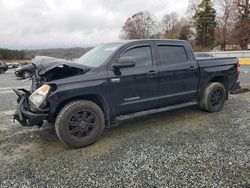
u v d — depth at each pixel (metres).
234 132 3.79
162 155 3.07
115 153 3.18
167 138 3.64
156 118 4.68
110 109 3.62
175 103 4.44
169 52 4.26
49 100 3.12
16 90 3.88
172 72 4.16
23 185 2.51
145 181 2.50
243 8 35.69
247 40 36.09
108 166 2.84
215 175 2.56
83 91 3.30
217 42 48.28
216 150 3.16
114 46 3.93
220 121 4.36
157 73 3.97
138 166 2.81
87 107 3.38
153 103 4.06
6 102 6.56
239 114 4.78
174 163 2.85
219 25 44.56
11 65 30.94
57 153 3.25
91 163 2.93
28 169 2.83
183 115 4.82
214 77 4.93
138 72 3.77
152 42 4.06
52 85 3.17
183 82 4.37
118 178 2.57
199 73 4.58
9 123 4.64
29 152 3.31
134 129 4.11
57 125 3.23
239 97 6.43
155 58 4.04
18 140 3.75
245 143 3.36
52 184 2.50
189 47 4.58
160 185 2.42
